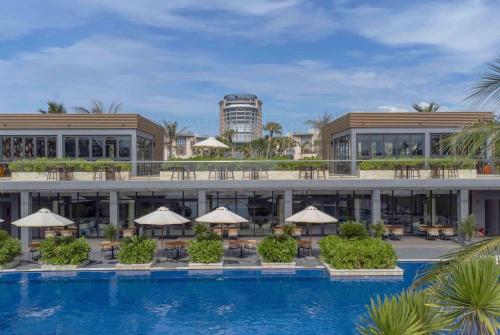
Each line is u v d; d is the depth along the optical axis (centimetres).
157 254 2522
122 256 2183
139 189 2852
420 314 710
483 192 3183
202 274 2097
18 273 2120
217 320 1518
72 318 1541
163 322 1502
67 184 2819
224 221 2306
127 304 1694
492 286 651
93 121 3312
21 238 2742
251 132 12588
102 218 3112
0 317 1549
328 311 1597
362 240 2198
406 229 3195
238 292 1842
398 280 1989
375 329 729
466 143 823
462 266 687
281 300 1731
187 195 3173
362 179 2897
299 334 1390
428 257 2381
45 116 3300
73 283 1973
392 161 2933
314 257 2430
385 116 3306
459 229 2834
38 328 1446
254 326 1461
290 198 2905
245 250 2639
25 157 3294
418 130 3294
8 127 3284
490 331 625
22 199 2808
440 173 2923
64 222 2303
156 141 4103
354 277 2041
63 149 3303
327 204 3178
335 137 3822
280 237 2259
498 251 751
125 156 3319
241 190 2931
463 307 663
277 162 2944
